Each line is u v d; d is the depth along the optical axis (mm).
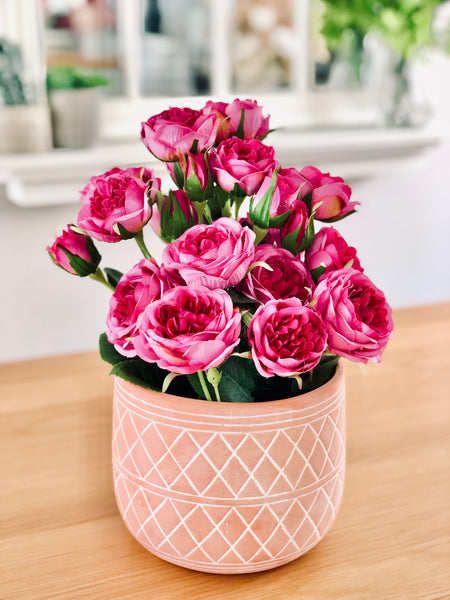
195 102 1764
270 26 1812
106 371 973
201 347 459
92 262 566
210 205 576
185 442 529
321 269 541
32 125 1494
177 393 597
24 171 1484
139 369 582
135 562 604
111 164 1577
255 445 525
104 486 718
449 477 734
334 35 1770
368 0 1686
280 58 1852
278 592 566
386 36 1717
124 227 528
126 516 594
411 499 695
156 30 1715
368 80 1963
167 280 510
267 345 473
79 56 1651
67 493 703
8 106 1475
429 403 890
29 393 901
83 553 614
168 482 543
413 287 2215
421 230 2160
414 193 2107
